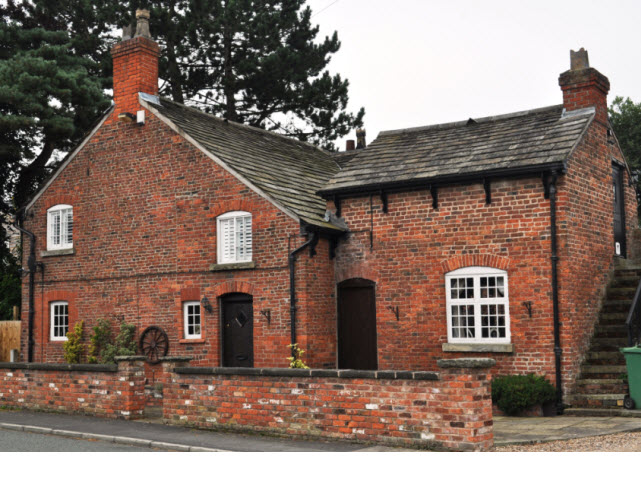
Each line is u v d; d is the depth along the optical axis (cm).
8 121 2338
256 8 3189
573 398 1401
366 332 1661
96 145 1944
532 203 1478
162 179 1814
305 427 1097
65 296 1962
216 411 1192
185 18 3000
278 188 1722
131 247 1853
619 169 1853
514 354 1467
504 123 1789
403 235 1625
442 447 977
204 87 3253
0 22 2739
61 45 2738
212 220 1723
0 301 2683
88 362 1858
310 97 3175
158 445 1062
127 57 1903
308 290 1598
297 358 1568
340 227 1694
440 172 1582
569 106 1683
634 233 1881
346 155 2405
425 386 998
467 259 1539
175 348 1753
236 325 1692
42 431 1215
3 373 1516
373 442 1034
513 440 1065
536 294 1459
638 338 1485
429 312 1577
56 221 2025
